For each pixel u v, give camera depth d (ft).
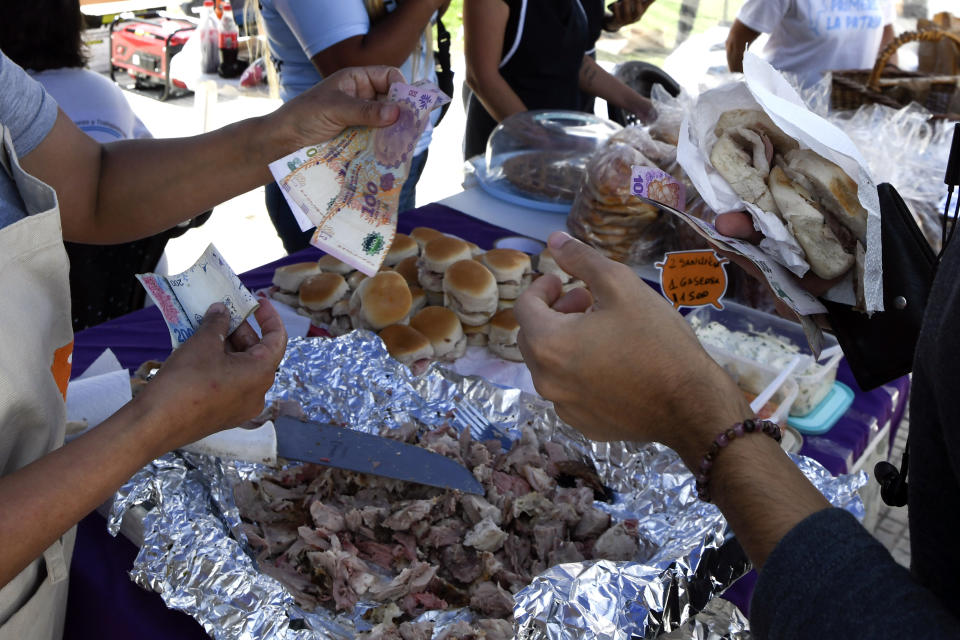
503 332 5.77
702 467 2.37
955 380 1.74
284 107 3.85
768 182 3.17
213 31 17.38
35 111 3.65
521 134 8.68
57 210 2.54
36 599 2.73
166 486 3.62
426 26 8.22
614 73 12.03
